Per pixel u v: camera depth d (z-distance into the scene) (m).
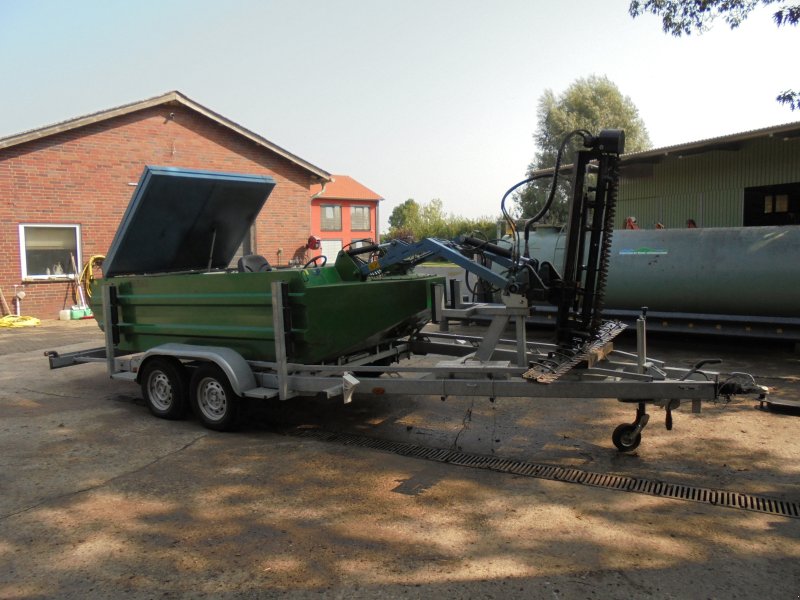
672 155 15.72
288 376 5.61
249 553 3.63
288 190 19.08
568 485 4.55
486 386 5.00
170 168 6.43
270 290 5.61
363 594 3.18
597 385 4.75
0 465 5.14
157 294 6.53
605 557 3.51
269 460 5.20
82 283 15.16
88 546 3.75
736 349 9.61
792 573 3.32
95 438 5.85
